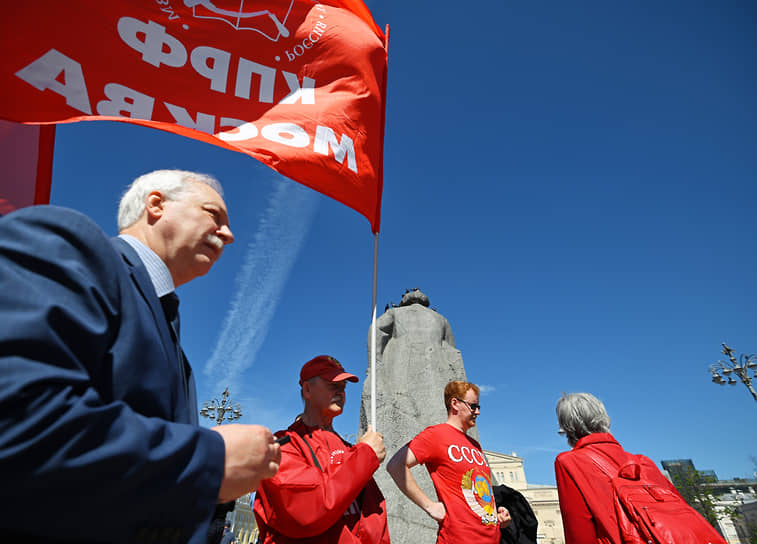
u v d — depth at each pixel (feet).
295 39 10.15
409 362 22.26
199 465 2.76
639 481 7.32
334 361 8.86
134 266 3.59
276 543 6.63
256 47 9.64
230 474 3.02
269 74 9.61
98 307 2.72
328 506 6.24
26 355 2.28
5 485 2.05
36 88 7.25
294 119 9.54
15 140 8.43
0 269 2.43
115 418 2.47
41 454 2.13
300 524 6.18
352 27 10.84
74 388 2.43
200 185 4.85
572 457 8.07
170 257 4.38
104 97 7.78
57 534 2.21
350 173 9.87
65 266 2.62
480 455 10.66
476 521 9.36
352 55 10.61
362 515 7.12
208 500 2.76
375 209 10.25
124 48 8.22
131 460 2.38
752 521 115.96
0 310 2.31
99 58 7.92
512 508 11.90
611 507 7.24
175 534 2.57
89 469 2.23
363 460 6.88
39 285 2.49
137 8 8.57
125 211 4.55
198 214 4.57
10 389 2.11
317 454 7.38
